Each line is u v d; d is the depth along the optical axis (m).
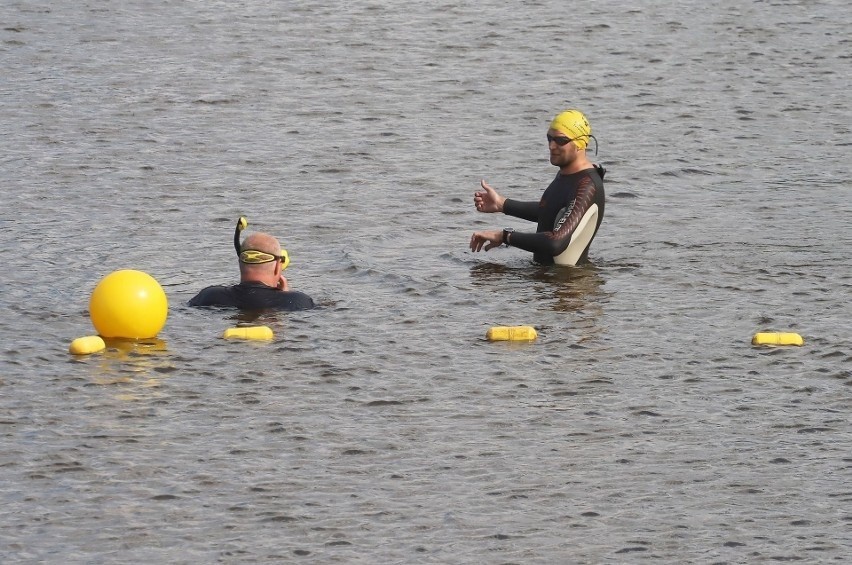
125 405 39.16
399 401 39.97
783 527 32.31
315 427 37.94
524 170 71.75
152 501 33.28
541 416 38.97
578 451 36.59
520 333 45.28
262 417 38.56
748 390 41.06
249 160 72.19
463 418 38.78
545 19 109.38
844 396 40.59
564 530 32.09
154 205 63.50
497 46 100.75
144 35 101.69
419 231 60.44
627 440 37.38
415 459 35.97
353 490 34.09
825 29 107.06
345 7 112.75
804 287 51.62
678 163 73.19
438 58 97.06
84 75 89.94
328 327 46.34
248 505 33.16
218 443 36.72
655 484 34.62
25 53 95.31
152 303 44.62
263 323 46.59
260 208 63.44
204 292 48.78
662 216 63.03
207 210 62.94
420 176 70.06
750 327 46.91
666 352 44.38
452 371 42.47
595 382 41.66
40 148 73.31
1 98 83.81
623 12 112.06
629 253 56.66
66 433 37.12
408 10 111.94
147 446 36.44
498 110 84.38
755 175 71.00
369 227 60.72
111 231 58.97
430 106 84.94
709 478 34.97
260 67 93.38
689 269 54.06
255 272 48.78
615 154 74.94
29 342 44.25
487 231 54.34
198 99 84.94
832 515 32.94
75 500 33.25
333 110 83.38
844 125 81.88
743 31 105.94
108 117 80.25
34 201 63.53
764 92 89.44
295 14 109.81
